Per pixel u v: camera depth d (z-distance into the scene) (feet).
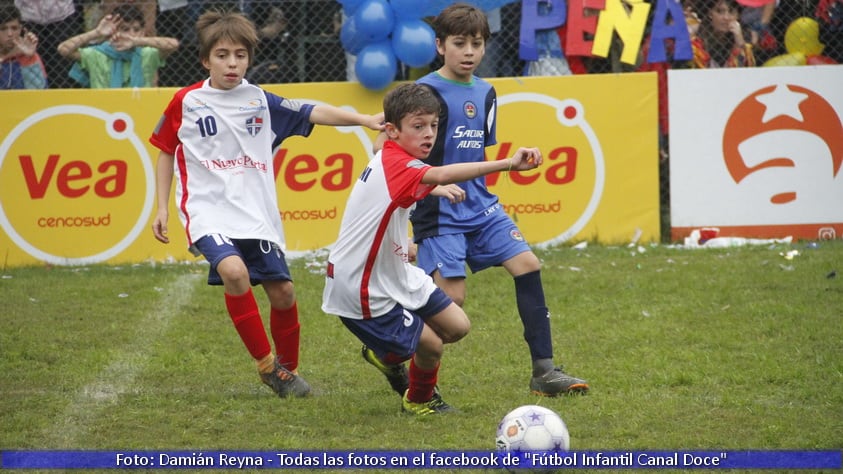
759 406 58.39
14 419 57.72
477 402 60.39
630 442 52.39
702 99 112.88
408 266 56.39
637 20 112.68
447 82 64.08
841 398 59.36
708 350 71.72
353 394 63.62
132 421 57.57
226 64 61.72
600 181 112.06
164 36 114.42
